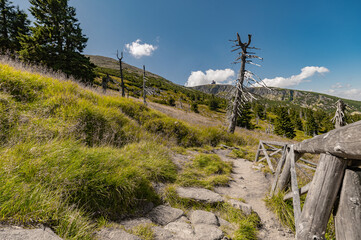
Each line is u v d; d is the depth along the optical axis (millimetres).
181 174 4730
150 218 2861
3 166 2133
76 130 4902
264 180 5551
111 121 6535
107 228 2232
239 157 8516
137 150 5086
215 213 3447
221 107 90812
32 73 7477
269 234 3031
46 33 20438
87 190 2572
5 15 24156
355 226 1521
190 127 10414
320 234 1933
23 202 1806
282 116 49312
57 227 1834
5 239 1323
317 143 2170
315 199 1960
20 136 3318
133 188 3016
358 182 1603
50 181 2344
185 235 2484
